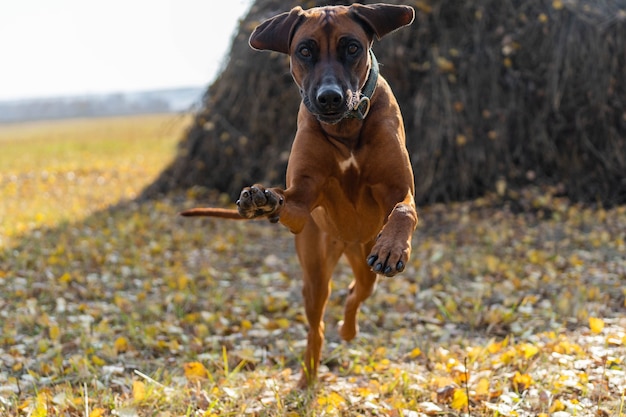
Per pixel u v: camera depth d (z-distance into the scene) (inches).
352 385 211.3
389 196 175.3
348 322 225.9
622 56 461.4
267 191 153.0
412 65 467.8
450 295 298.7
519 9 470.0
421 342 246.8
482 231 401.1
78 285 323.0
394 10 178.4
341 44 171.2
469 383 200.8
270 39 179.5
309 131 174.4
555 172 465.1
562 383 193.0
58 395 189.6
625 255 346.9
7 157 984.9
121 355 236.4
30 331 266.2
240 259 378.0
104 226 450.0
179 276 334.0
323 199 183.0
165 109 4111.7
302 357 237.1
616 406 178.5
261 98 508.4
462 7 472.4
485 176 460.8
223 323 272.2
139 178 690.8
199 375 213.6
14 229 439.2
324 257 203.5
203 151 533.6
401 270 150.8
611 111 460.8
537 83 463.5
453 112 458.0
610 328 242.2
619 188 455.8
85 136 1428.4
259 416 184.7
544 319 265.4
